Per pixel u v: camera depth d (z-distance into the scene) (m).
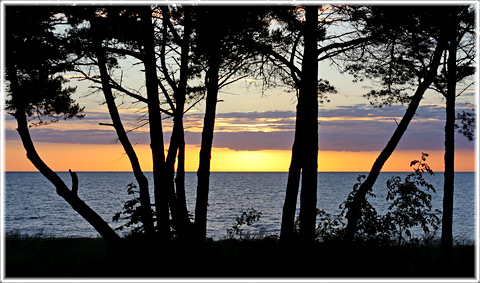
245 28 13.11
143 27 13.27
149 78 13.58
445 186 14.02
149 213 13.37
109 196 78.50
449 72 13.88
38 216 49.75
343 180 179.62
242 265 10.45
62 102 13.38
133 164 13.69
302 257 10.82
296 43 14.02
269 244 11.92
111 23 13.08
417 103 13.22
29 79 12.82
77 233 36.72
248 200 72.06
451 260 10.99
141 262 11.12
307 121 13.67
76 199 13.58
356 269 10.27
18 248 14.48
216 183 154.00
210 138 13.49
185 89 14.27
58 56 12.55
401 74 14.30
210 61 13.39
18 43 12.17
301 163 14.34
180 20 13.38
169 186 13.78
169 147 14.05
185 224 13.23
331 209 53.50
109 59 14.02
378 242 12.25
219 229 36.94
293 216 14.59
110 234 13.11
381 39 13.28
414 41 13.32
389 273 10.01
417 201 12.80
